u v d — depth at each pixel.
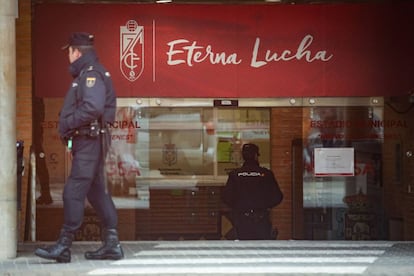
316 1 13.61
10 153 10.75
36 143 13.51
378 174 13.92
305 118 13.84
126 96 13.58
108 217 10.62
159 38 13.55
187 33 13.57
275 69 13.67
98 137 10.25
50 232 13.52
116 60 13.52
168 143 13.88
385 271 9.91
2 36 10.67
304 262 10.55
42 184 13.55
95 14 13.45
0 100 10.68
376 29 13.66
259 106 13.77
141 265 10.28
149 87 13.60
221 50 13.61
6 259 10.70
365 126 13.82
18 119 13.45
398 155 13.87
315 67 13.68
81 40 10.30
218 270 9.91
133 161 13.87
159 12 13.54
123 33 13.51
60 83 13.45
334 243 12.40
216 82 13.64
